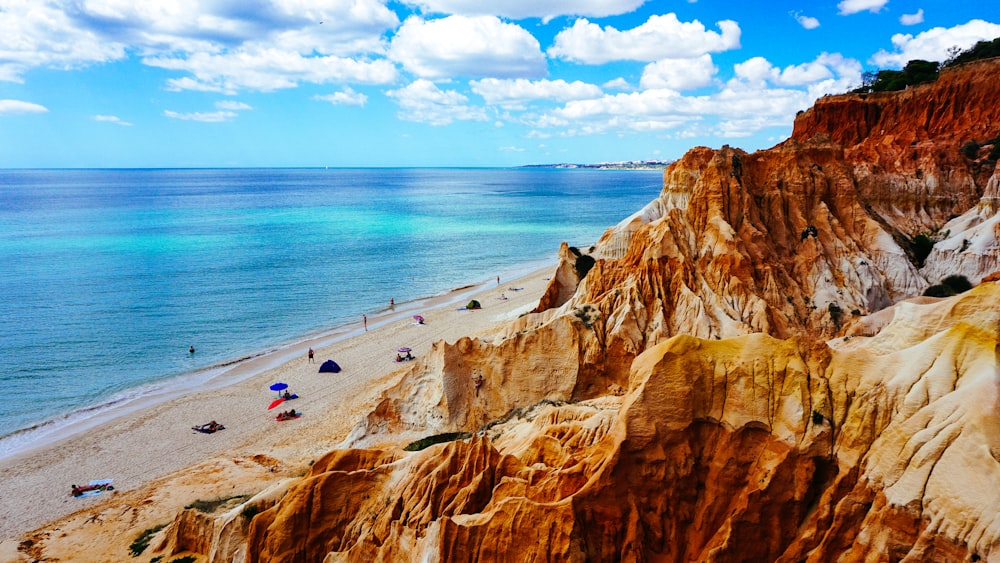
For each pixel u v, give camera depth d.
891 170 67.25
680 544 21.22
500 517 22.41
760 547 19.95
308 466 50.09
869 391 19.41
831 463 19.56
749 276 49.62
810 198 56.50
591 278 56.06
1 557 40.62
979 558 15.34
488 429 45.09
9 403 67.75
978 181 65.19
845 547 18.23
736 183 53.78
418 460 29.48
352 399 65.81
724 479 20.83
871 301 52.16
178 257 154.38
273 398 67.50
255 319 100.00
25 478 52.12
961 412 17.11
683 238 52.66
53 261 147.88
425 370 49.91
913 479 17.12
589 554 21.34
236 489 47.12
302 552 29.16
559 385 47.12
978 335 18.25
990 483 15.81
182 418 63.12
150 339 89.50
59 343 87.44
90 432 60.56
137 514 44.75
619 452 21.55
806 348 20.94
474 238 192.38
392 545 25.70
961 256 54.47
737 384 21.11
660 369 21.66
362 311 105.31
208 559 33.94
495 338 56.03
